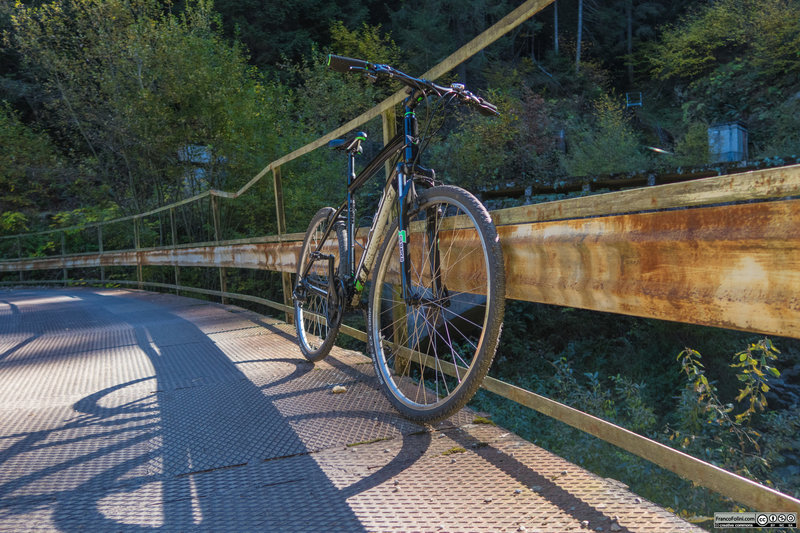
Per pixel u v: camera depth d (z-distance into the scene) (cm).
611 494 153
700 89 3216
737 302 119
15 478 182
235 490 167
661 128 3103
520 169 1934
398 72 206
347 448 196
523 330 1121
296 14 2891
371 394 261
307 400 255
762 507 112
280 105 1523
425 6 3052
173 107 1363
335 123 1792
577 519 140
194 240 1340
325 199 1184
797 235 106
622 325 1112
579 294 167
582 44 4069
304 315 355
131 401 272
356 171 305
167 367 346
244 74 1500
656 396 899
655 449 139
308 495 161
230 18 2717
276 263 491
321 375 300
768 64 2928
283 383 288
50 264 1388
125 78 1355
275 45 2714
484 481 165
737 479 118
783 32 2806
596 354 1077
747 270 117
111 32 1391
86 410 260
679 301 133
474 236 210
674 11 4175
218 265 667
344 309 278
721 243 122
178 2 1841
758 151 2533
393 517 146
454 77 2962
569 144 2178
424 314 237
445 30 2998
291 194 1138
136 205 1490
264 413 240
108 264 1173
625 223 150
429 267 235
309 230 352
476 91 3036
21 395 293
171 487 171
